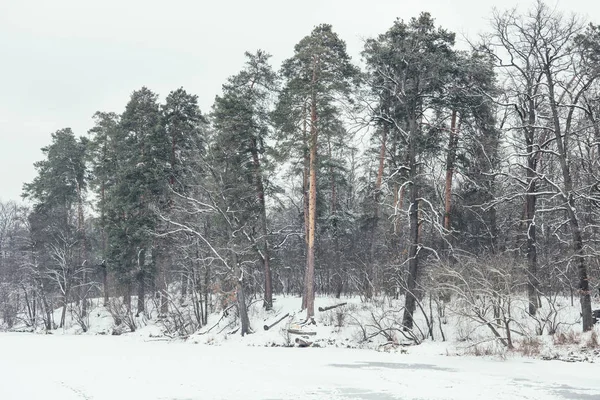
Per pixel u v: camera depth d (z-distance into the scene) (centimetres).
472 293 2598
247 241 3991
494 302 2530
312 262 3544
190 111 4475
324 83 3441
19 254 6222
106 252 4641
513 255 3494
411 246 3136
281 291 5841
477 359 2447
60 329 5144
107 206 4666
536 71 2786
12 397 1673
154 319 4672
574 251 2639
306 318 3544
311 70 3516
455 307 2678
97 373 2133
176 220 4162
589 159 3159
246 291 4309
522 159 3459
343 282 4712
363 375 2048
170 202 4356
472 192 3572
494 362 2344
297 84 3450
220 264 4019
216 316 4259
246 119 3850
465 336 2844
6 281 6131
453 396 1653
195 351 3002
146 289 5153
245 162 3975
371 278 4153
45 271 5353
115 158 5056
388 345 2947
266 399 1623
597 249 3206
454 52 3170
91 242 5766
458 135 3169
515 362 2320
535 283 2839
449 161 3397
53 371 2195
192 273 4344
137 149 4525
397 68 3159
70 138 5678
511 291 2645
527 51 2772
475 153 3366
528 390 1736
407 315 3080
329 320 3494
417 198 3133
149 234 4244
